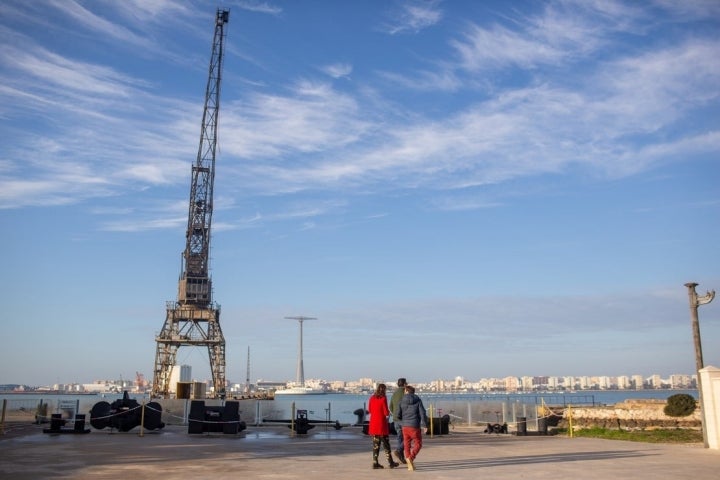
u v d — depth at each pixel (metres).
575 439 29.31
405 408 16.61
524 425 33.72
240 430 32.09
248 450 22.27
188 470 16.38
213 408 30.95
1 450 21.55
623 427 49.81
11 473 15.60
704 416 23.08
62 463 17.81
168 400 43.34
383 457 19.94
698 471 16.00
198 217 101.25
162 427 33.72
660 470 16.22
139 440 26.67
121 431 32.00
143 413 30.22
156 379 94.12
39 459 18.83
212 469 16.61
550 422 54.62
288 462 18.38
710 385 22.91
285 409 53.12
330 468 16.98
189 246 99.69
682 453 20.98
